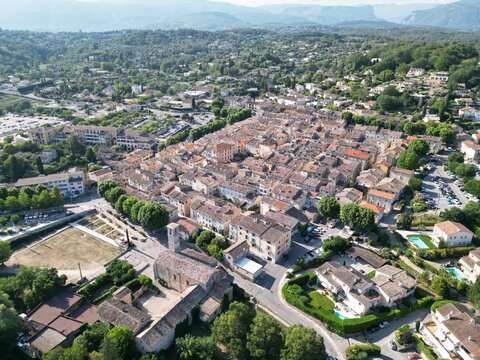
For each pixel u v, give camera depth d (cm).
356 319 13338
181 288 15150
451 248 17250
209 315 13362
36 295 14188
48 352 11288
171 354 12488
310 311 13912
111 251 18250
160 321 12581
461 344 11631
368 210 18400
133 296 14812
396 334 12912
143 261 17375
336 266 15612
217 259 17125
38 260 17600
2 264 17238
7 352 12269
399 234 18675
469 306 14238
